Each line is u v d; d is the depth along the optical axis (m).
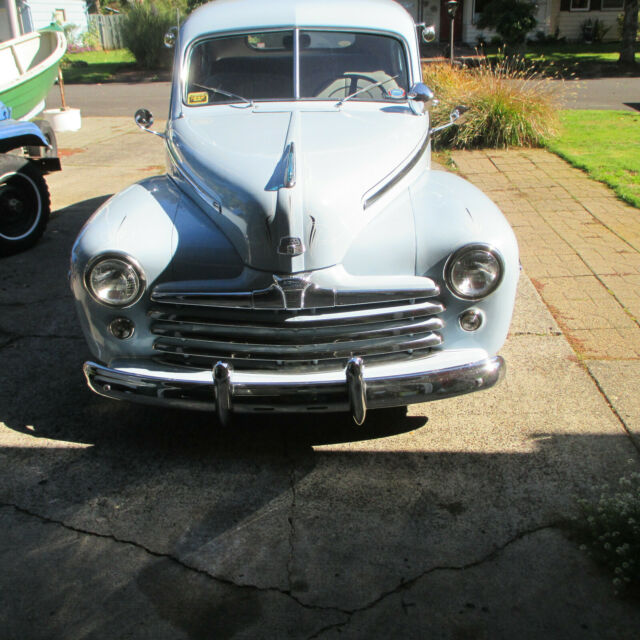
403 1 29.03
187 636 2.27
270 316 2.90
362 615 2.33
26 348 4.25
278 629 2.29
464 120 9.77
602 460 3.07
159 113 13.84
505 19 21.14
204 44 4.22
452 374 2.91
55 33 9.20
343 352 2.96
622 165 8.20
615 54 24.27
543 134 9.88
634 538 2.50
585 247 5.64
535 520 2.74
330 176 3.04
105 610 2.37
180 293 2.91
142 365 3.09
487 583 2.45
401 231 3.02
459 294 2.94
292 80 4.17
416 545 2.64
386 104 4.17
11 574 2.52
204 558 2.60
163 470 3.12
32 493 2.96
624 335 4.17
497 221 3.06
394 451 3.22
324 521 2.79
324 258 2.88
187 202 3.34
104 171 8.71
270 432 3.41
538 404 3.52
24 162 5.80
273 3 4.35
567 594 2.39
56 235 6.42
